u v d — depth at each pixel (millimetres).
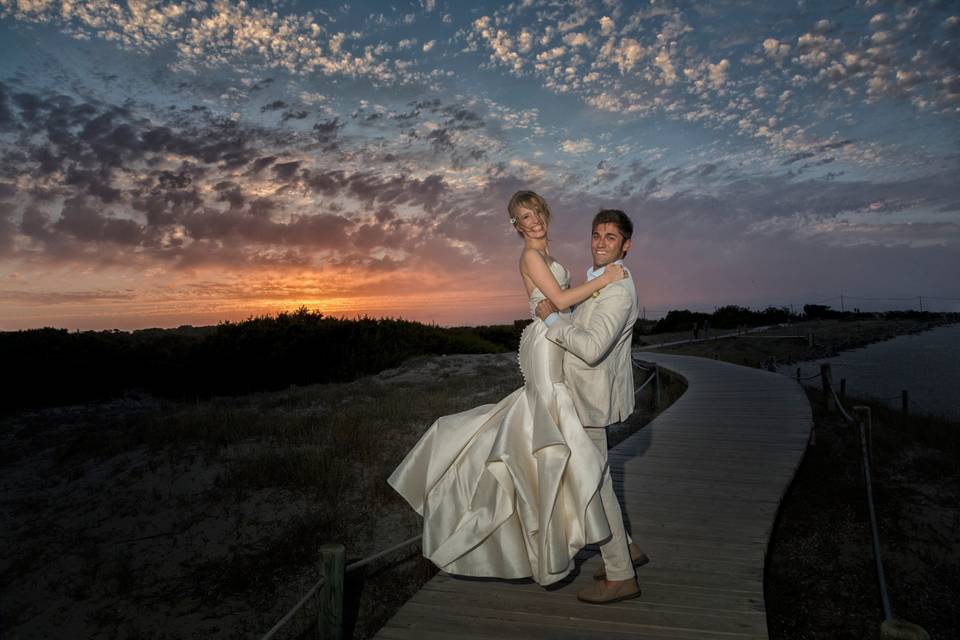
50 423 11969
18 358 13805
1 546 6062
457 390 14469
